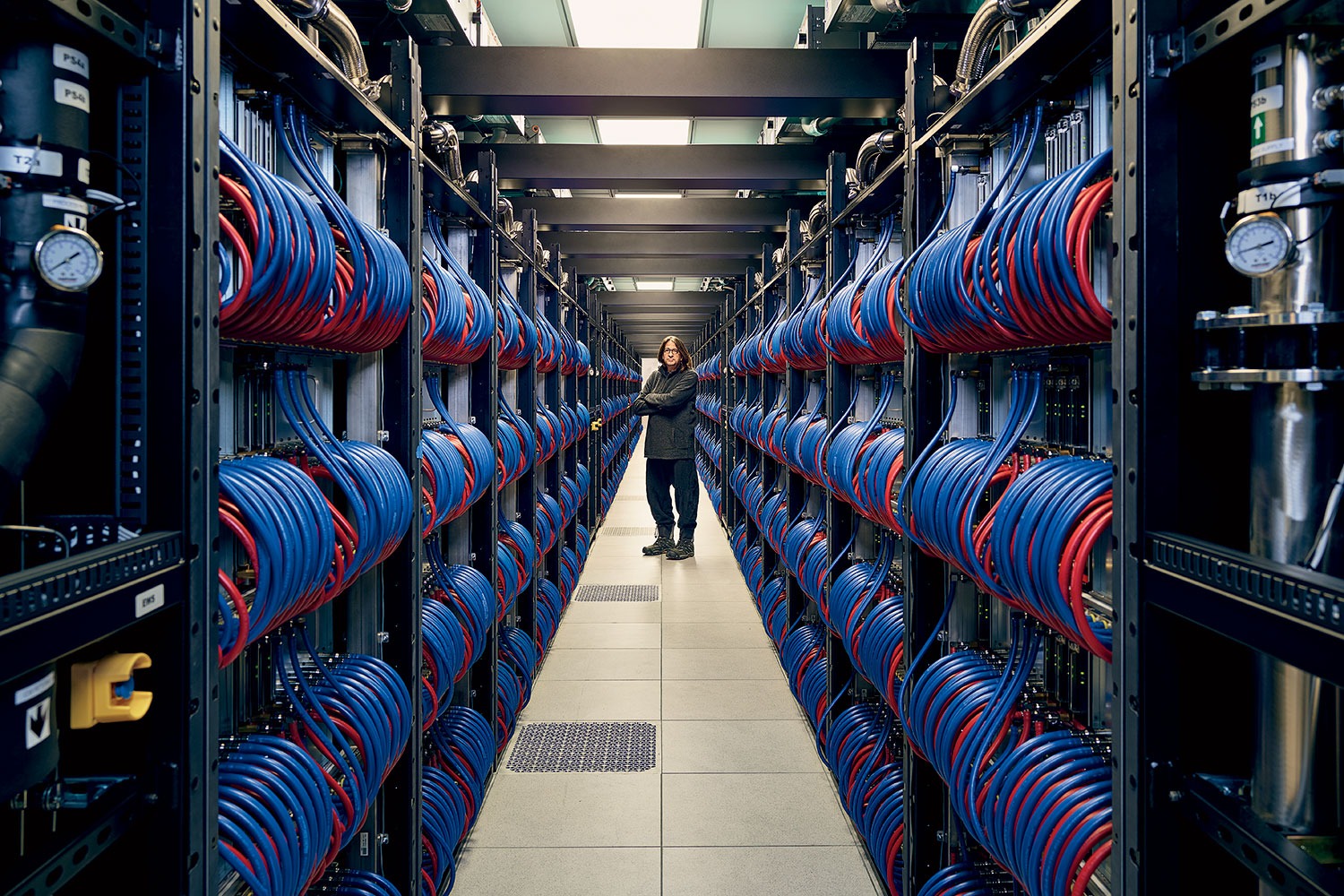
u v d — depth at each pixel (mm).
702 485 12055
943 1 2424
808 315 3229
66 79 885
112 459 981
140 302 974
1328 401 902
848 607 2666
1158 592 966
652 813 2783
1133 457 1012
